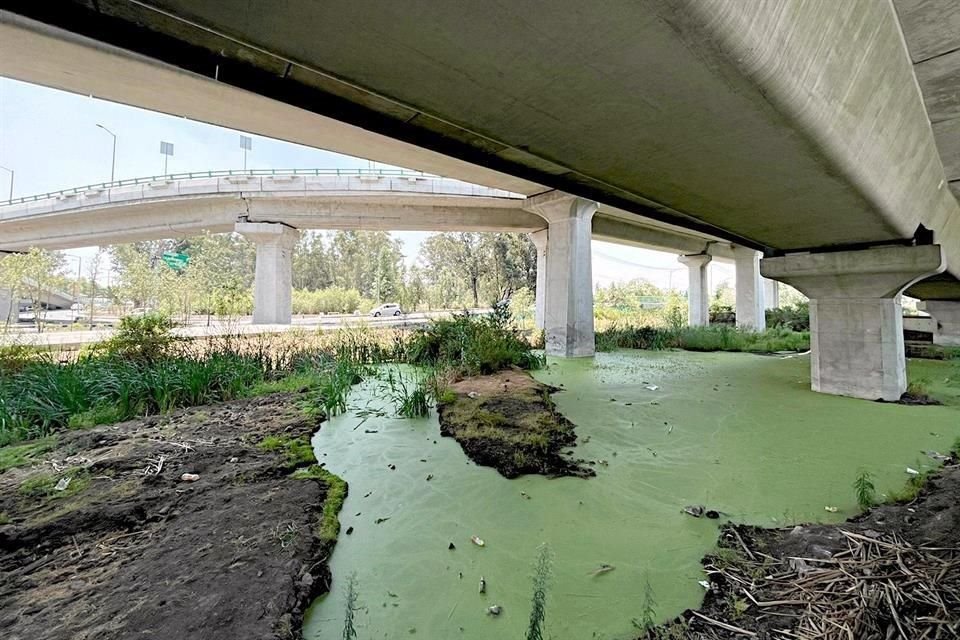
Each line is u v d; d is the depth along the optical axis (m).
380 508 3.50
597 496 3.68
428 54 2.58
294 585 2.46
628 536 3.05
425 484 3.95
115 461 4.32
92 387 6.25
